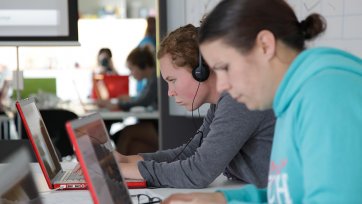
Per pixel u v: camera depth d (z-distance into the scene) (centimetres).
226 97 184
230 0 116
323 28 120
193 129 341
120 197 140
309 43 127
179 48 191
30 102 208
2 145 280
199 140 221
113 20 705
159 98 351
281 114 116
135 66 545
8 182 128
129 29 708
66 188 191
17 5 350
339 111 101
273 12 114
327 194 98
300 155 109
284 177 112
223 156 181
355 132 100
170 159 220
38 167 238
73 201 171
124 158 215
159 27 338
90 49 684
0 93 559
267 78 114
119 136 430
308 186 101
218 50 115
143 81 592
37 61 604
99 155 133
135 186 190
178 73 194
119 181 145
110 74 612
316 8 282
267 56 113
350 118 101
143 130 401
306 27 118
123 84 575
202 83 193
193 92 194
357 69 109
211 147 182
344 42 277
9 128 525
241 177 192
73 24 352
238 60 113
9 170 133
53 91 585
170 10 336
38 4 351
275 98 114
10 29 351
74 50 627
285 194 112
